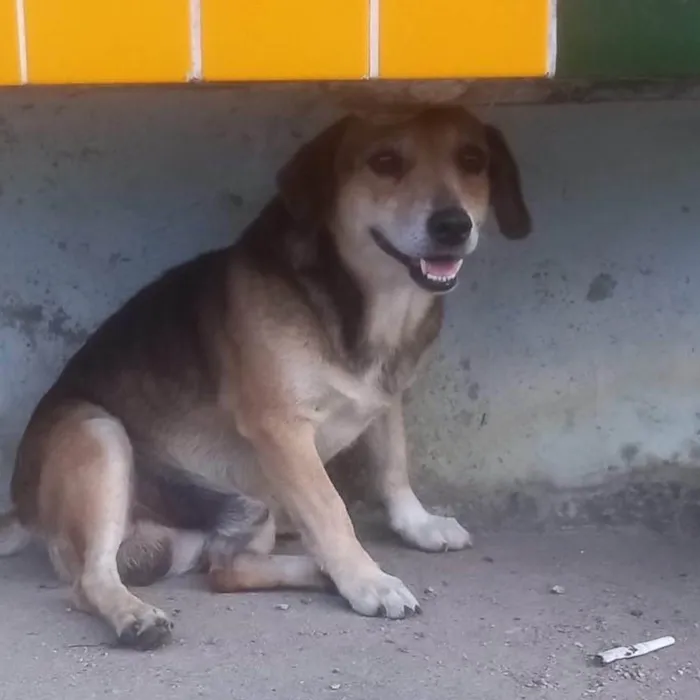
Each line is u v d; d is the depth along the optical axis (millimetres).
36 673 1908
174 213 2359
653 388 2369
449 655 1942
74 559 2072
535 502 2377
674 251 2354
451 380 2371
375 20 1857
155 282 2271
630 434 2375
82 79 1877
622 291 2361
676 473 2373
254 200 2361
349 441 2195
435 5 1856
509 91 2287
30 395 2369
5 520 2232
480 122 2172
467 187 2109
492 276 2355
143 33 1866
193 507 2193
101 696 1856
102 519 2053
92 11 1864
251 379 2102
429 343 2205
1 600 2111
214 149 2348
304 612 2062
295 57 1864
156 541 2166
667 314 2365
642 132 2328
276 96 2330
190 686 1874
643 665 1914
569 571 2195
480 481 2383
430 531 2268
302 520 2094
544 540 2320
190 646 1969
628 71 1874
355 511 2375
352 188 2086
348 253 2098
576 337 2367
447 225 2023
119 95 2320
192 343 2174
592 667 1912
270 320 2090
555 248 2352
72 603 2072
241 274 2135
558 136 2328
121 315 2248
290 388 2090
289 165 2117
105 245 2357
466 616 2047
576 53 1870
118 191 2348
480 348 2367
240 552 2145
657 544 2303
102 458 2072
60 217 2346
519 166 2332
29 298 2359
